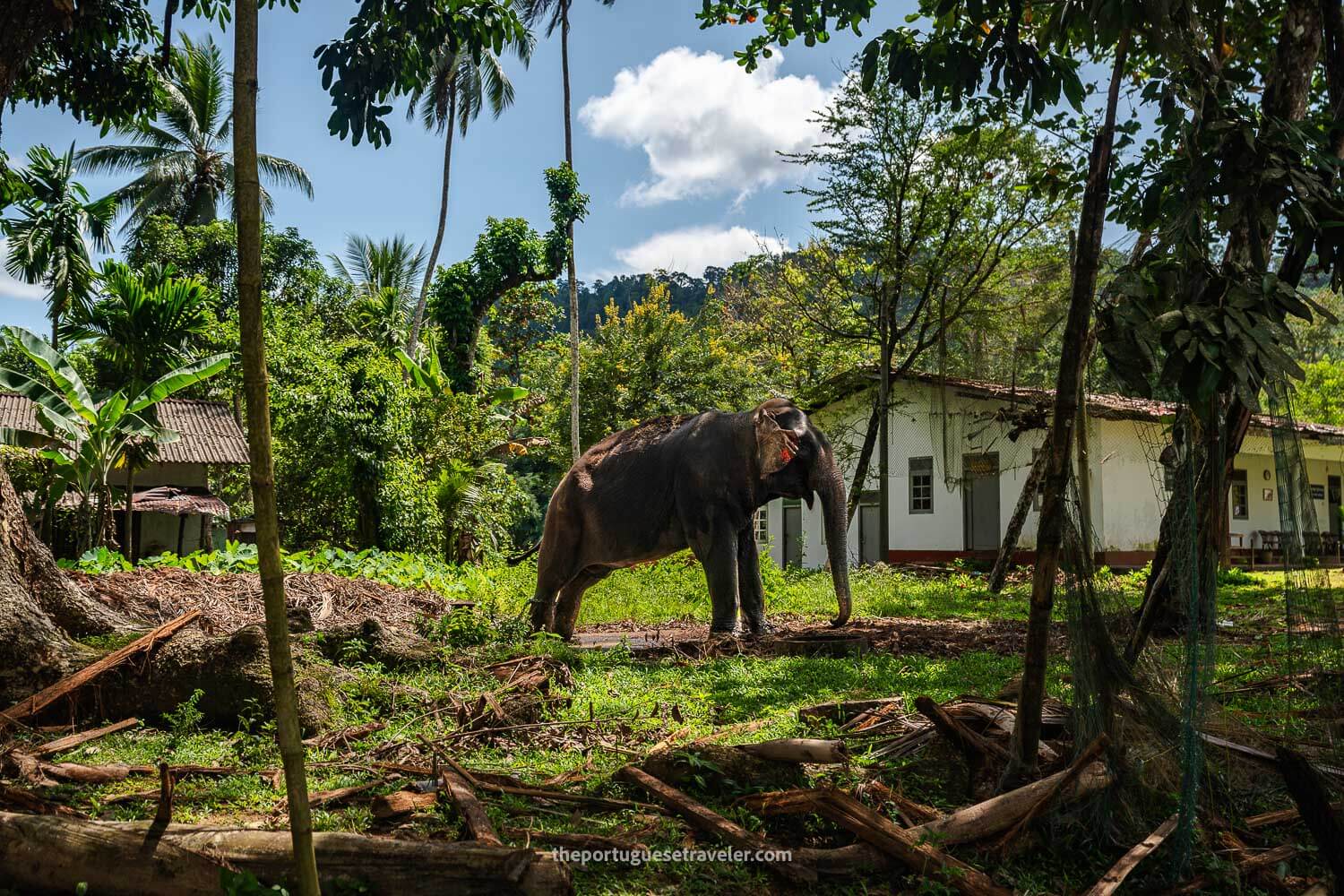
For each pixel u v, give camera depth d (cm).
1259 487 2630
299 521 2231
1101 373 429
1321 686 454
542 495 3653
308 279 3638
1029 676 408
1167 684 435
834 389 2384
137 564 1265
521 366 4291
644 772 452
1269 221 405
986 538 2258
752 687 730
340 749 536
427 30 697
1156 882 372
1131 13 408
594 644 1083
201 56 3694
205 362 1578
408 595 1208
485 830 363
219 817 412
